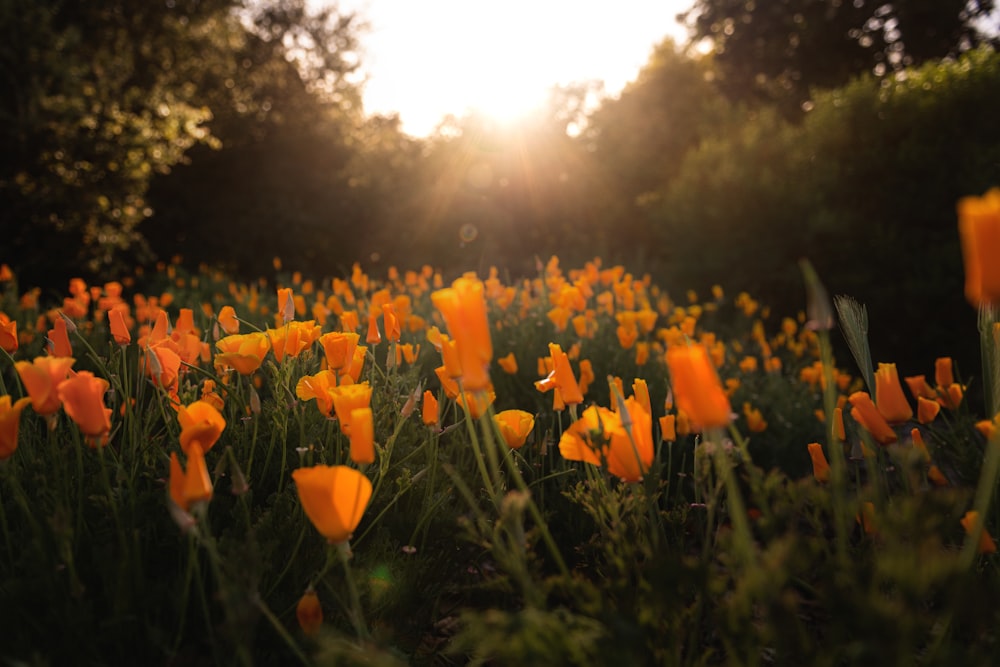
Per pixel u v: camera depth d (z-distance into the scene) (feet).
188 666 4.18
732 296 32.17
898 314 28.76
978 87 29.40
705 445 3.87
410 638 5.52
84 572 4.67
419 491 6.33
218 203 55.31
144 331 8.69
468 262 52.06
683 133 54.70
